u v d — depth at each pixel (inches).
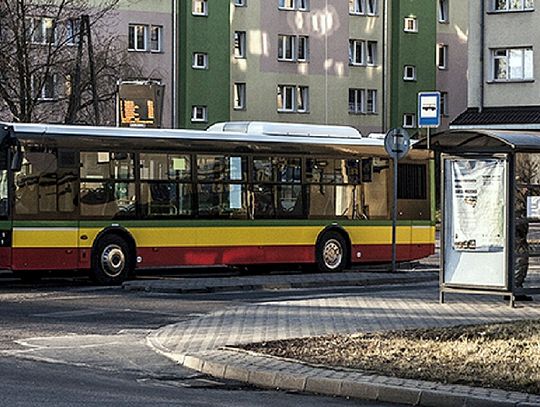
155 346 669.9
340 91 3073.3
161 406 481.7
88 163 1122.7
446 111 3287.4
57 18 1929.1
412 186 1321.4
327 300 920.9
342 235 1280.8
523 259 878.4
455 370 546.6
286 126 1254.9
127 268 1147.3
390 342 645.9
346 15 3083.2
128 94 1647.4
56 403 484.4
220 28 2869.1
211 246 1194.0
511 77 2327.8
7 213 1078.4
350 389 518.0
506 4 2331.4
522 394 487.8
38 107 2249.0
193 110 2842.0
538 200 876.0
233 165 1211.2
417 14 3193.9
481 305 875.4
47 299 981.2
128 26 2721.5
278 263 1235.2
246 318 792.9
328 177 1272.1
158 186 1164.5
